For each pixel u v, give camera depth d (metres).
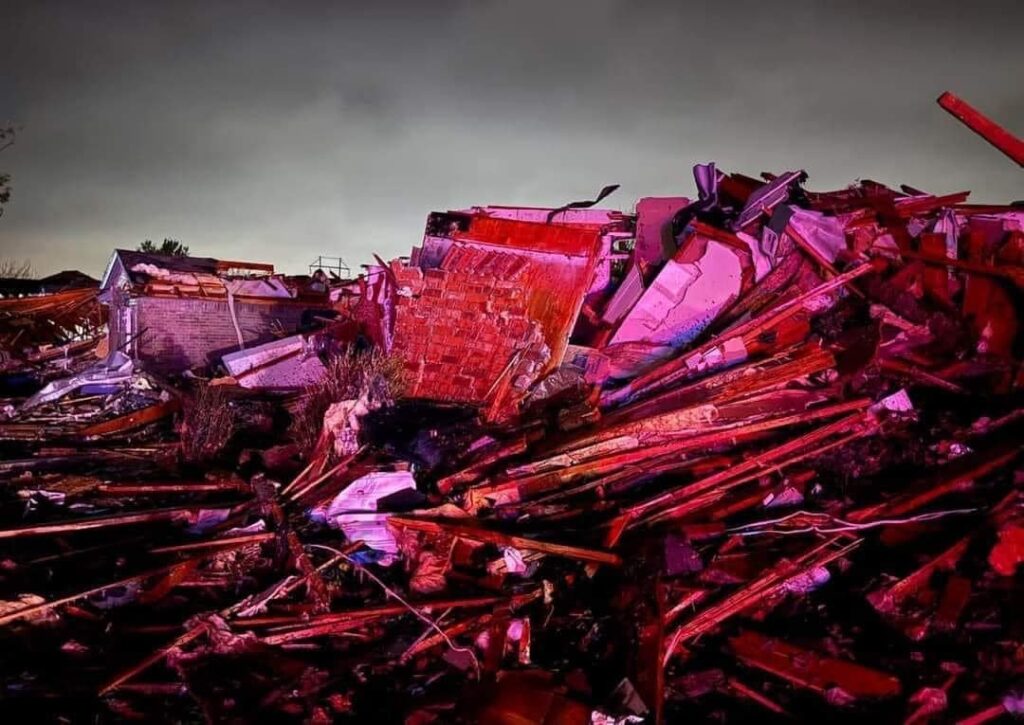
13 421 13.72
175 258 19.42
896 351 10.26
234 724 5.19
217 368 16.56
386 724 5.41
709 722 5.37
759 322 11.20
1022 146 10.87
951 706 5.14
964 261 10.71
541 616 7.07
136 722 5.23
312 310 19.14
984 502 7.26
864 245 11.72
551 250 13.33
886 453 8.64
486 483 8.82
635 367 12.22
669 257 13.45
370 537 8.23
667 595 6.75
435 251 14.04
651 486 8.98
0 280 24.88
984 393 9.34
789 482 8.45
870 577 6.81
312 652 6.39
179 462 11.18
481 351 13.06
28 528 7.98
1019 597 6.00
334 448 10.08
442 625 6.68
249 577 7.59
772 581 6.89
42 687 5.53
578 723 5.27
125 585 7.03
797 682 5.71
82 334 23.64
